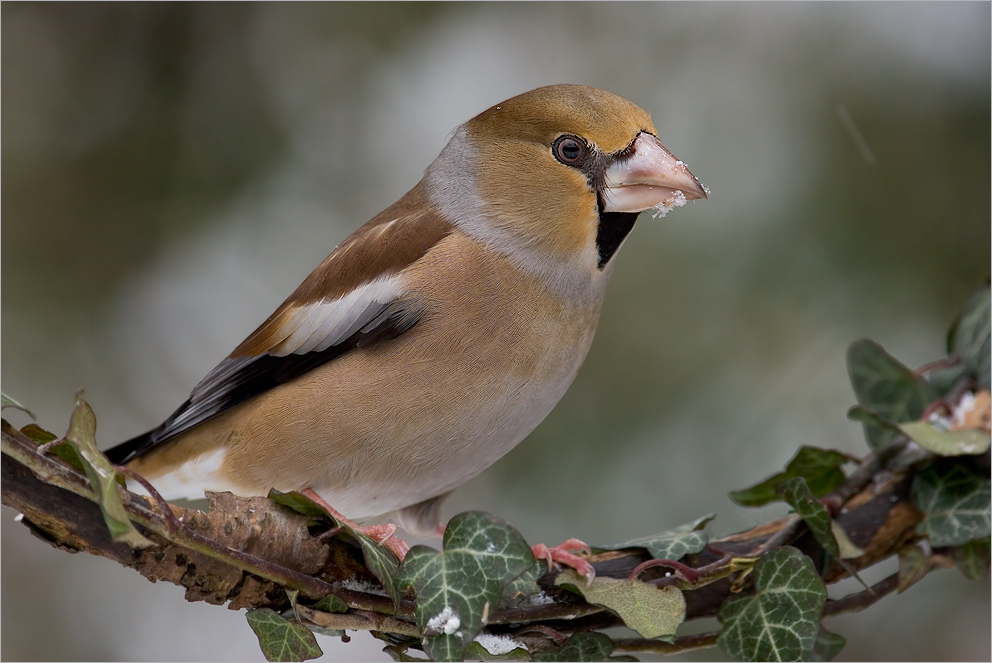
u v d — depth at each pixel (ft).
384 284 21.17
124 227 36.04
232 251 36.06
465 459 21.62
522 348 20.94
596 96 22.06
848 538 20.58
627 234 22.00
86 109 36.58
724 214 32.50
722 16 35.60
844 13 34.27
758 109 34.37
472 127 22.75
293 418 21.15
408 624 17.17
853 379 24.50
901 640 30.04
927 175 32.30
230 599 16.81
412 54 37.45
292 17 37.40
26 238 35.40
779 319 31.76
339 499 22.24
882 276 31.73
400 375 20.75
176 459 22.82
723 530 23.58
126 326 35.76
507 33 37.45
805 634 17.75
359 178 36.70
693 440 30.91
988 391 22.49
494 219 21.53
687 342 31.73
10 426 14.24
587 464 30.96
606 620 18.95
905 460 21.34
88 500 15.44
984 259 31.48
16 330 34.73
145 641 34.06
